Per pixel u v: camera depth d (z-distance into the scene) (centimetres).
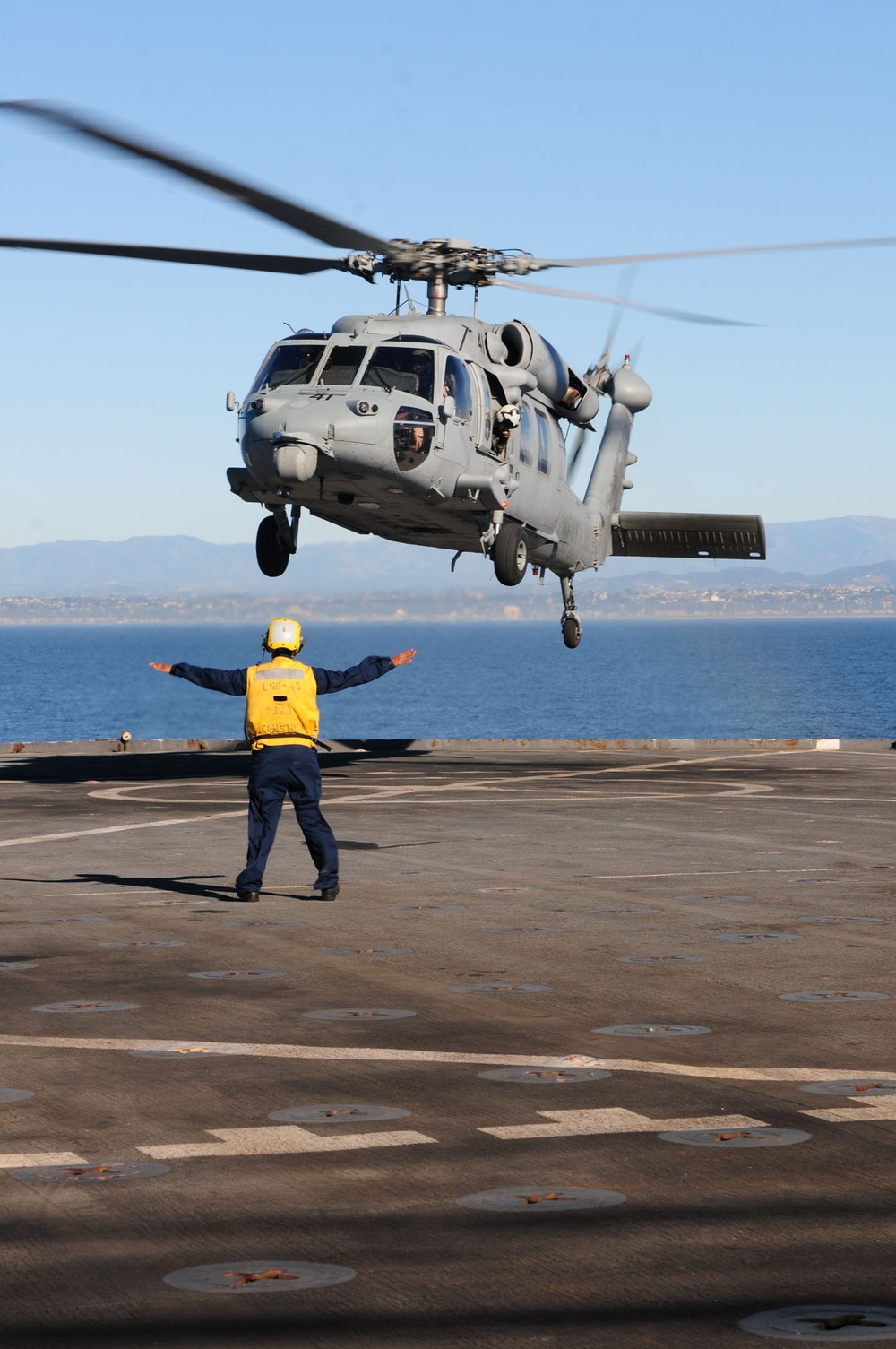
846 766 2733
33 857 1490
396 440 2116
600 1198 520
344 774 2497
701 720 12219
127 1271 454
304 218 1792
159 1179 541
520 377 2361
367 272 2253
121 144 1279
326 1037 764
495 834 1667
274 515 2420
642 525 3055
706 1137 591
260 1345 404
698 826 1758
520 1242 477
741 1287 440
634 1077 686
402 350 2186
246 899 1210
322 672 1230
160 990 878
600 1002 845
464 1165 557
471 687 17662
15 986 890
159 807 1980
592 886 1295
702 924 1101
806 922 1108
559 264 2295
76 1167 554
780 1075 689
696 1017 808
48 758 2978
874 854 1504
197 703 15388
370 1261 462
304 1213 505
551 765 2728
